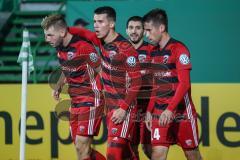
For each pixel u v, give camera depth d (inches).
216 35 1262.3
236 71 1261.1
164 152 758.5
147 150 849.5
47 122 982.4
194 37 1263.5
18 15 1363.2
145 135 840.9
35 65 1205.1
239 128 960.3
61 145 979.3
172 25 1263.5
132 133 778.8
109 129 761.0
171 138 764.6
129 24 828.0
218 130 962.7
